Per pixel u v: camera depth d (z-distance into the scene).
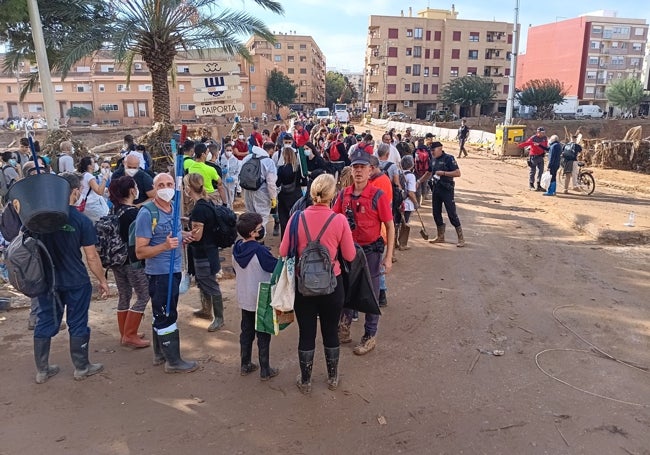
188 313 6.16
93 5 17.22
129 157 6.89
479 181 17.81
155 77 17.20
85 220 4.49
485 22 82.81
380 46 80.75
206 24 17.08
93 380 4.58
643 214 11.60
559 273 7.59
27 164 7.34
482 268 7.88
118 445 3.67
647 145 20.39
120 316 5.23
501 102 85.62
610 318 5.91
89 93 61.03
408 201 8.93
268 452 3.58
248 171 8.34
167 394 4.35
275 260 4.48
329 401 4.23
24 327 5.77
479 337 5.43
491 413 4.04
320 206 4.13
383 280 6.18
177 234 4.63
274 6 18.28
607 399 4.23
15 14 16.23
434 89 83.75
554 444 3.65
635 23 88.69
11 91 62.66
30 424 3.92
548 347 5.19
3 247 7.38
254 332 4.62
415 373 4.68
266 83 72.50
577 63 89.00
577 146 14.88
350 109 103.94
